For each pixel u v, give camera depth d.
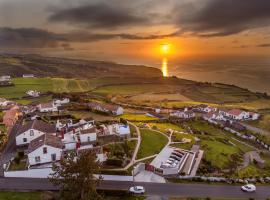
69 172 60.62
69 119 127.88
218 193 74.31
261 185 81.75
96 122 124.81
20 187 71.69
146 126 127.19
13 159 85.50
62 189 63.38
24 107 161.50
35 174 77.94
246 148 127.12
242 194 74.69
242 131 155.62
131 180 78.81
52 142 86.06
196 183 79.81
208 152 103.25
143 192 72.00
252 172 93.56
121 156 89.94
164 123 147.88
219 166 93.62
